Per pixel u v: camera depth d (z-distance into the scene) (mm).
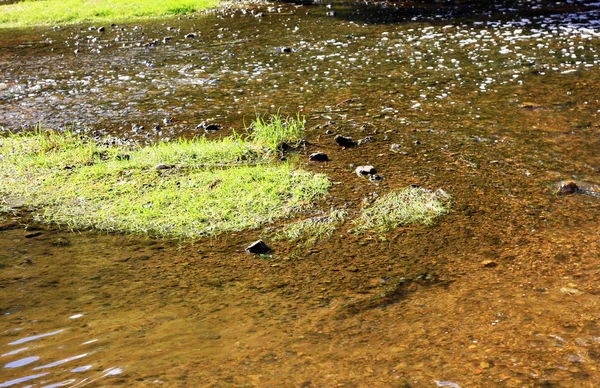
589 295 4477
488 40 14609
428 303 4438
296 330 4082
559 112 9164
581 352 3762
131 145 8273
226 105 10148
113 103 10516
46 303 4492
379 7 21125
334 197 6387
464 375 3553
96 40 17094
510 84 10758
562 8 19594
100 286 4766
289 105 9992
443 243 5414
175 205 6277
